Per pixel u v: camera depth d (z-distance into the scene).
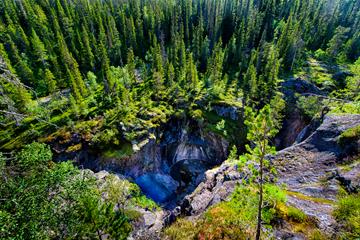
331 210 14.16
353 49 83.88
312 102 56.16
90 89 74.88
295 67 79.69
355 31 91.88
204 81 77.88
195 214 21.55
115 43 95.44
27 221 9.27
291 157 22.33
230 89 75.25
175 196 55.00
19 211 9.10
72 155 52.28
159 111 63.38
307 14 95.50
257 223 11.05
